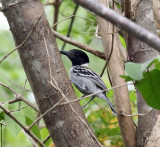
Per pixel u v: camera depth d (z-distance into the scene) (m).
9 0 8.66
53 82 8.68
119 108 10.02
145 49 10.24
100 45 15.23
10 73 18.25
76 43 11.86
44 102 8.66
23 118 9.58
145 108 9.91
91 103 14.17
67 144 8.68
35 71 8.66
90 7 5.98
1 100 10.80
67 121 8.62
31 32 8.50
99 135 12.55
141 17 10.50
